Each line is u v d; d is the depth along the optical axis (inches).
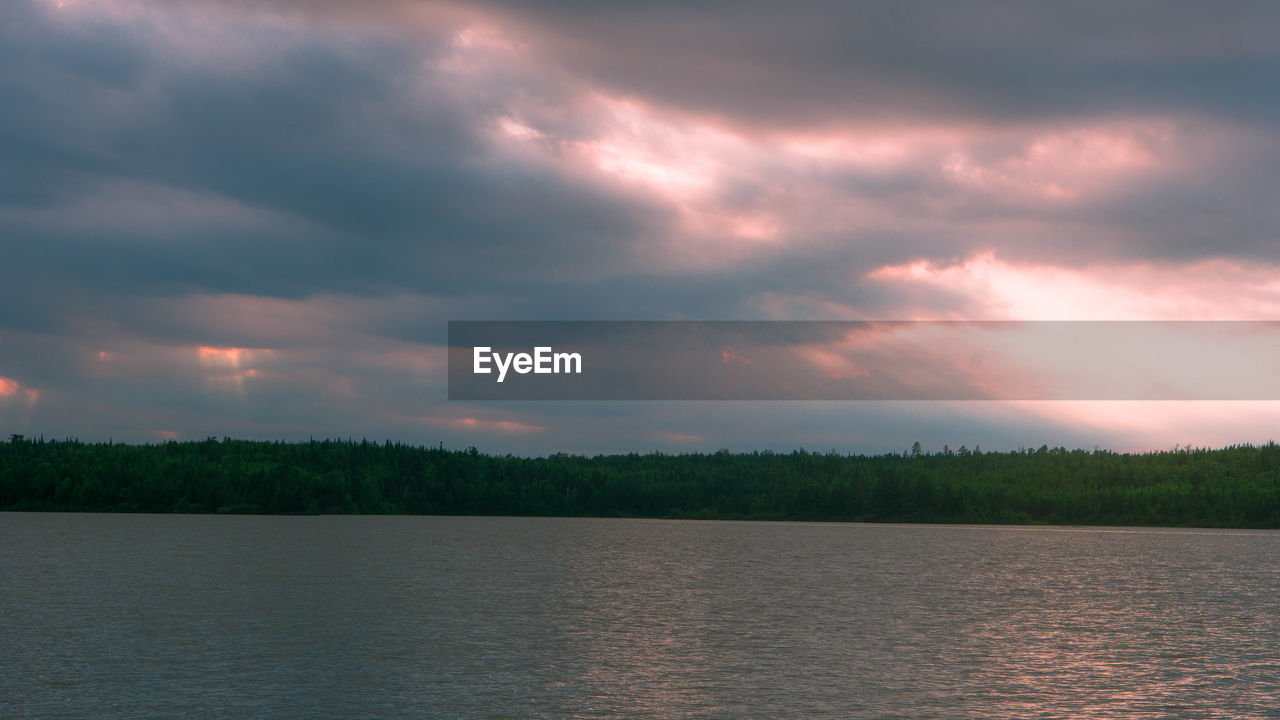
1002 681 2245.3
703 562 6230.3
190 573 4926.2
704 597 4067.4
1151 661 2536.9
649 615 3435.0
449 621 3223.4
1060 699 2065.7
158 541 7682.1
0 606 3533.5
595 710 1932.8
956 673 2337.6
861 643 2797.7
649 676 2273.6
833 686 2171.5
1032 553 7470.5
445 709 1936.5
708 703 1998.0
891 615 3489.2
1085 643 2839.6
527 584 4584.2
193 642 2719.0
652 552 7278.5
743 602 3890.3
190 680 2193.7
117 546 7027.6
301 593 4055.1
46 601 3695.9
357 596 3971.5
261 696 2037.4
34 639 2751.0
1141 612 3646.7
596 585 4566.9
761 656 2556.6
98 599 3779.5
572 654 2566.4
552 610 3558.1
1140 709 1989.4
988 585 4714.6
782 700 2027.6
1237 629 3181.6
